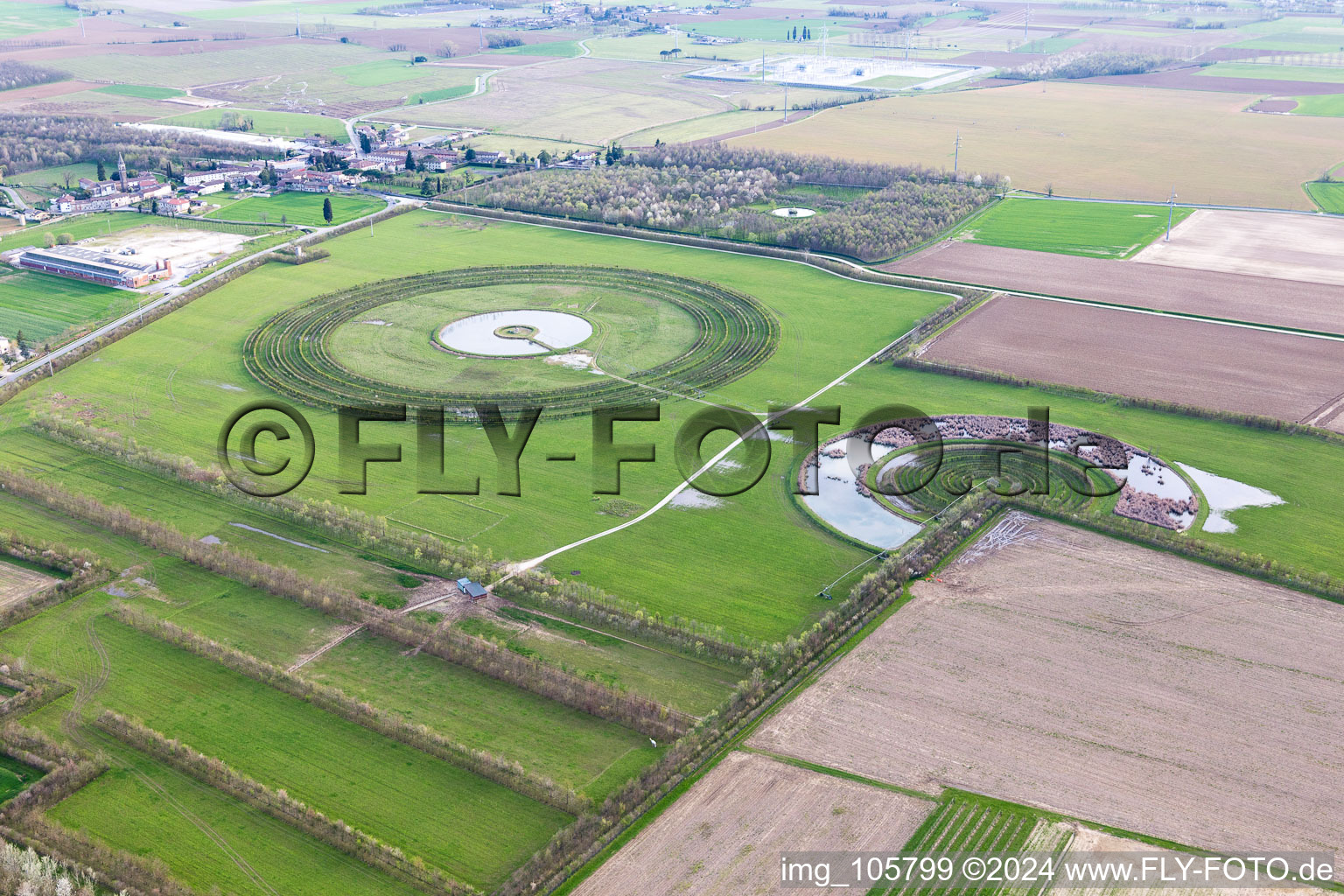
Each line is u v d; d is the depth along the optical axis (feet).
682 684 513.45
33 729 481.87
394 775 459.73
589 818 428.15
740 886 401.49
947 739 470.80
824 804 437.58
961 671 513.04
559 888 401.90
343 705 496.64
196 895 401.29
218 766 458.50
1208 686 500.33
